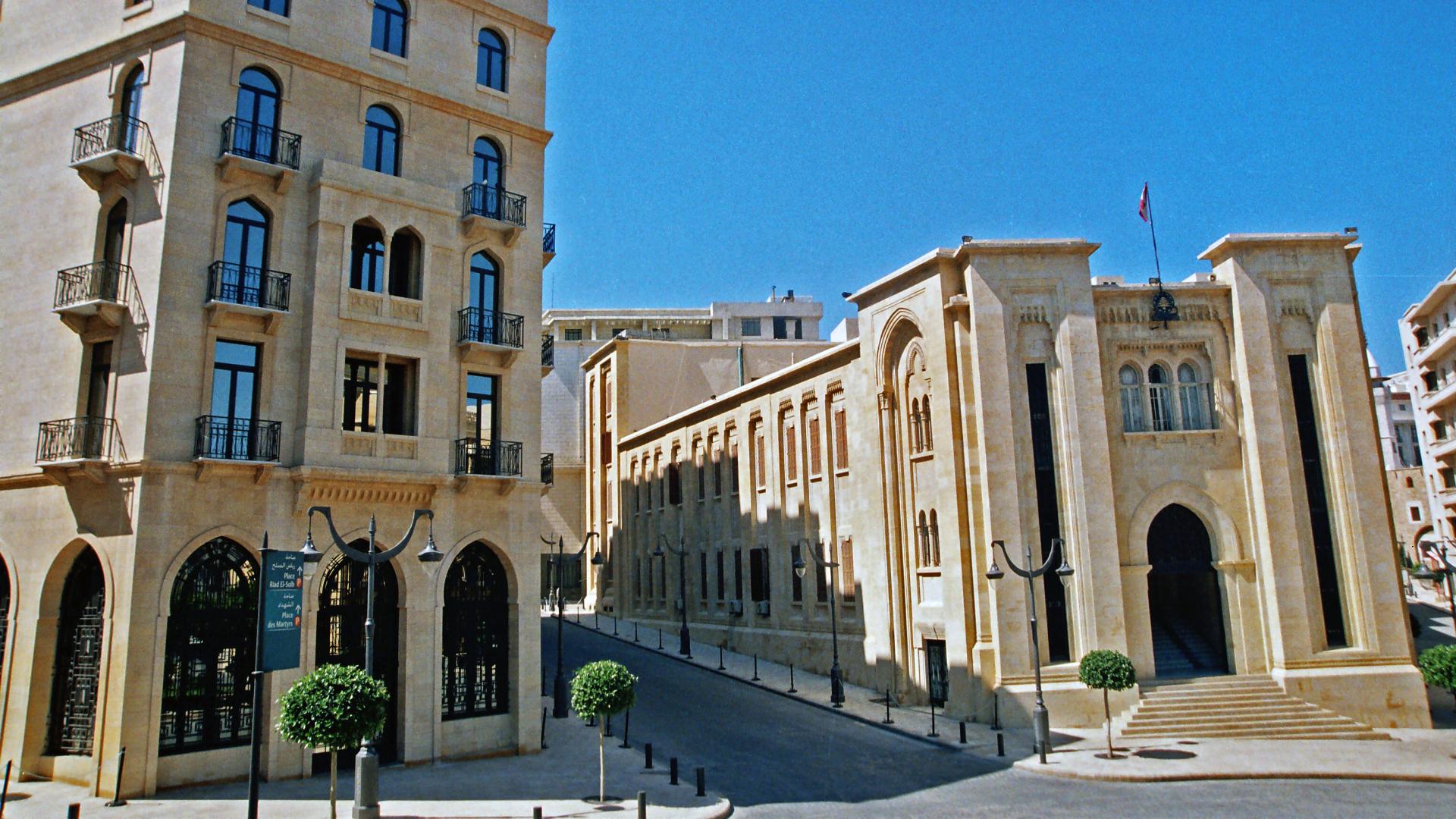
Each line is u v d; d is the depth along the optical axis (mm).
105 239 23734
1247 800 20922
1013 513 29797
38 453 23156
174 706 21297
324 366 23609
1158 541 31562
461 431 26031
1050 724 28594
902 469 34844
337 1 25672
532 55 29453
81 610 22656
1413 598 54125
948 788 22375
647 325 84938
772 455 44375
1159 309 31672
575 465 67562
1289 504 30281
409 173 26266
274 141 23938
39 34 25828
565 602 65188
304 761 22406
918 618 33312
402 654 24078
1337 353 31359
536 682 26297
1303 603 29641
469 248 26984
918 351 33938
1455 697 32469
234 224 23516
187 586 21734
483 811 19609
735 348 62000
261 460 22469
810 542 41094
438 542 24859
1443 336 59125
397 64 26500
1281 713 28344
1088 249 31406
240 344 23234
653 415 60375
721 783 22828
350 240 24609
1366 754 25156
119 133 23391
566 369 70062
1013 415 30562
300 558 18797
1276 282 31828
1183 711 28281
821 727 29922
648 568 56281
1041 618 29547
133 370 22078
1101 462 30188
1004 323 31000
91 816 18797
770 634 43219
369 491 23906
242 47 23938
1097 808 20297
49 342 23906
